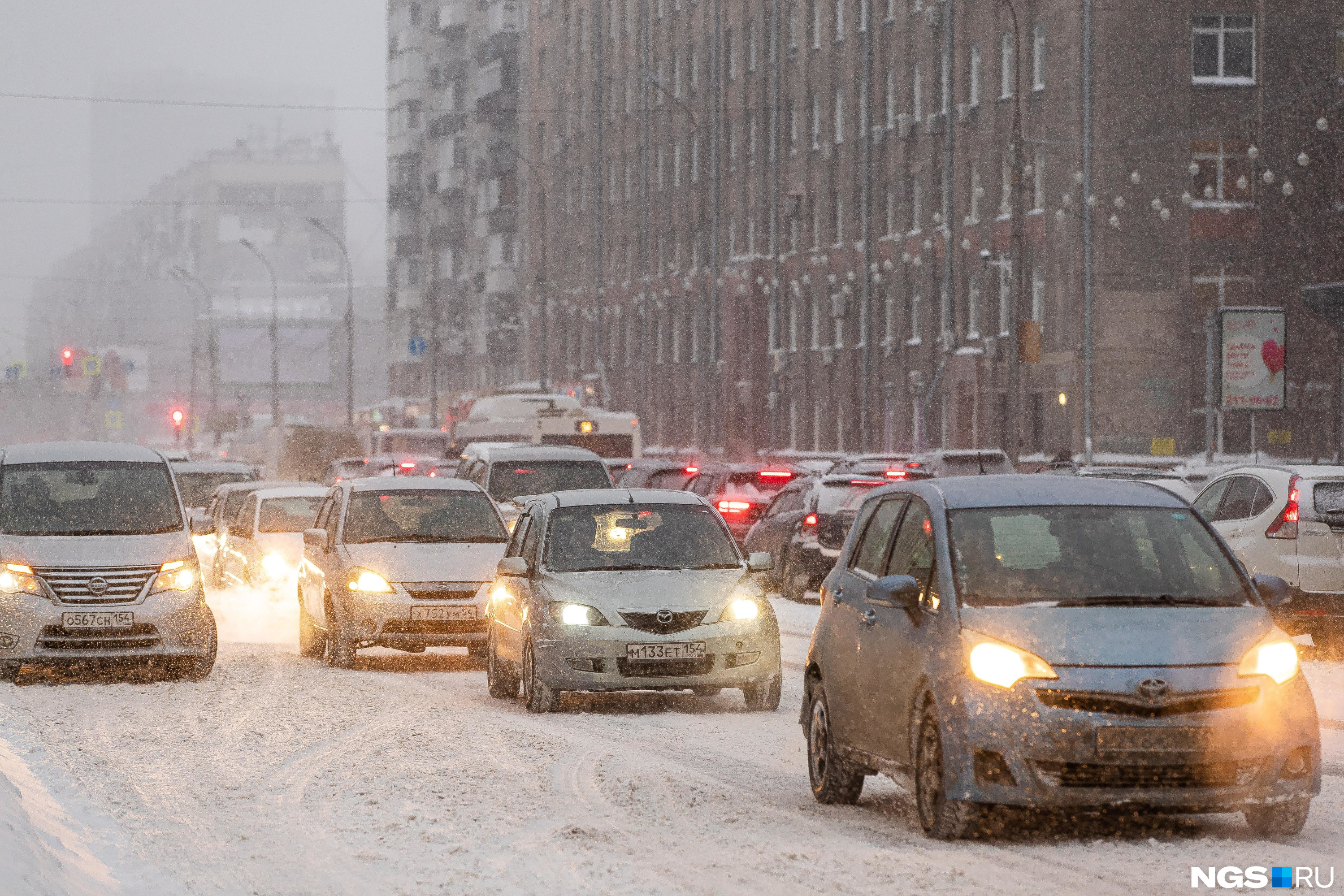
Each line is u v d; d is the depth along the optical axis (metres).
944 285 177.25
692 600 44.12
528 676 44.25
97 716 43.97
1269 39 162.88
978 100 180.50
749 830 27.92
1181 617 26.38
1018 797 25.11
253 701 46.78
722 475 102.50
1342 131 162.50
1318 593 52.41
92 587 51.72
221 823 29.25
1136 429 161.62
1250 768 25.30
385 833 28.06
